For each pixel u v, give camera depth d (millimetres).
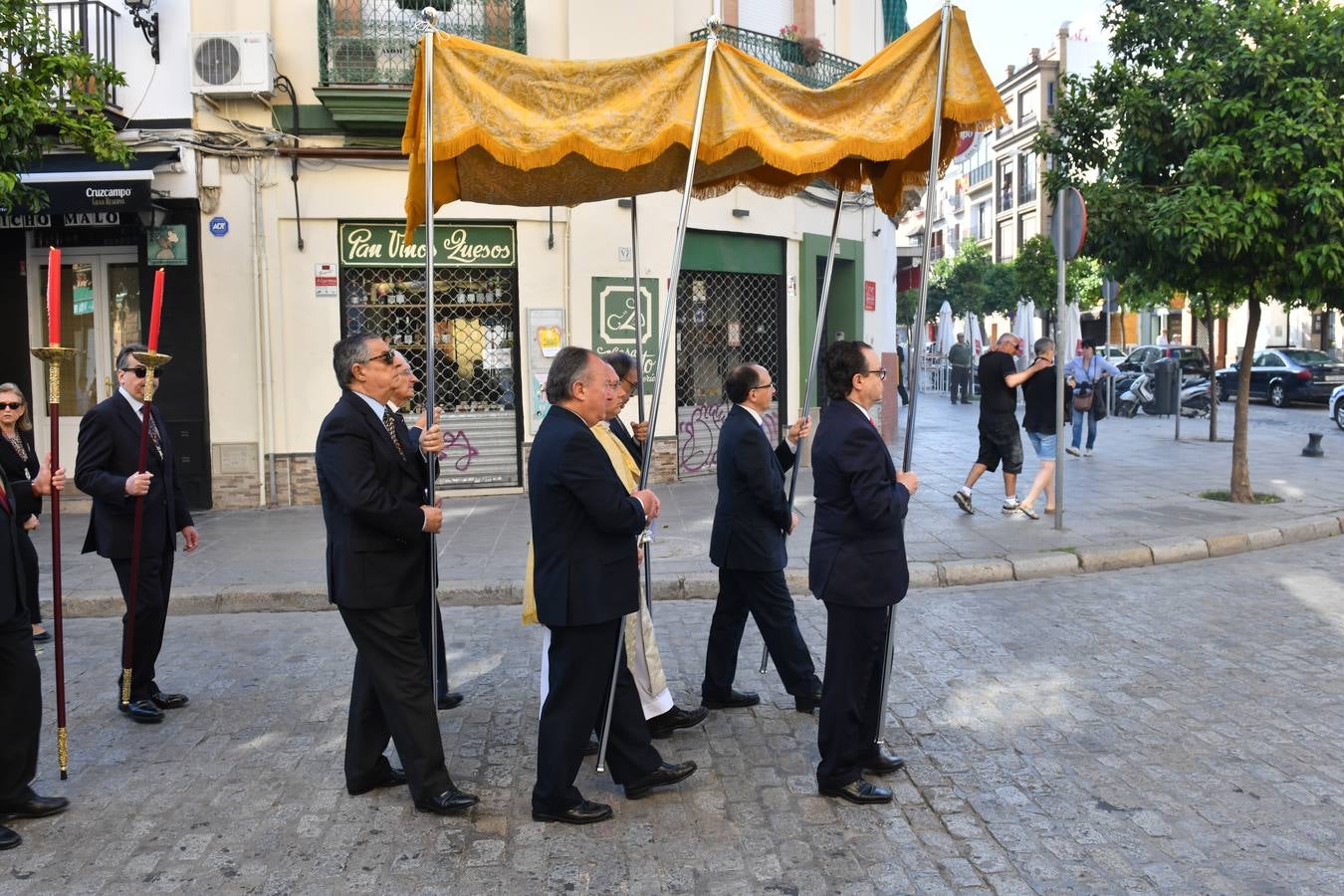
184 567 8938
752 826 4199
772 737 5180
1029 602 7801
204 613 7992
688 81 4773
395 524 4195
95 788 4668
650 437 4449
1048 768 4742
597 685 4215
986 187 67000
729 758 4922
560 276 12430
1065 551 9023
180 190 11641
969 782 4602
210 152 11672
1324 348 37156
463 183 5750
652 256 12734
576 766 4242
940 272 53000
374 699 4547
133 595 5406
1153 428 20359
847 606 4254
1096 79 11328
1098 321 51625
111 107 11273
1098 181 10883
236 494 11906
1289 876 3736
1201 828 4121
